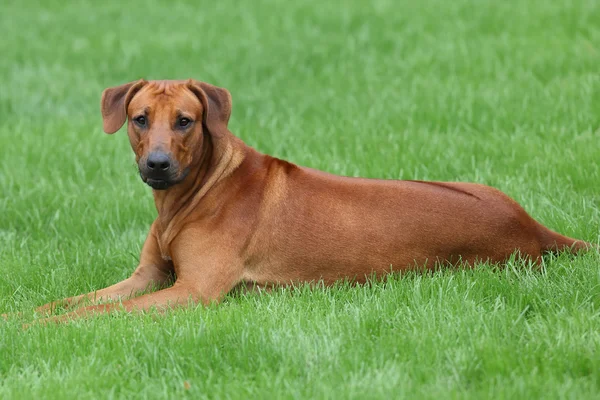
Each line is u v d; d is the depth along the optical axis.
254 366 7.73
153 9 28.56
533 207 11.79
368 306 8.71
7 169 14.48
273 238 9.73
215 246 9.59
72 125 17.03
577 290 8.86
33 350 8.14
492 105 16.06
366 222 9.80
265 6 27.36
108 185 14.11
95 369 7.62
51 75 21.16
